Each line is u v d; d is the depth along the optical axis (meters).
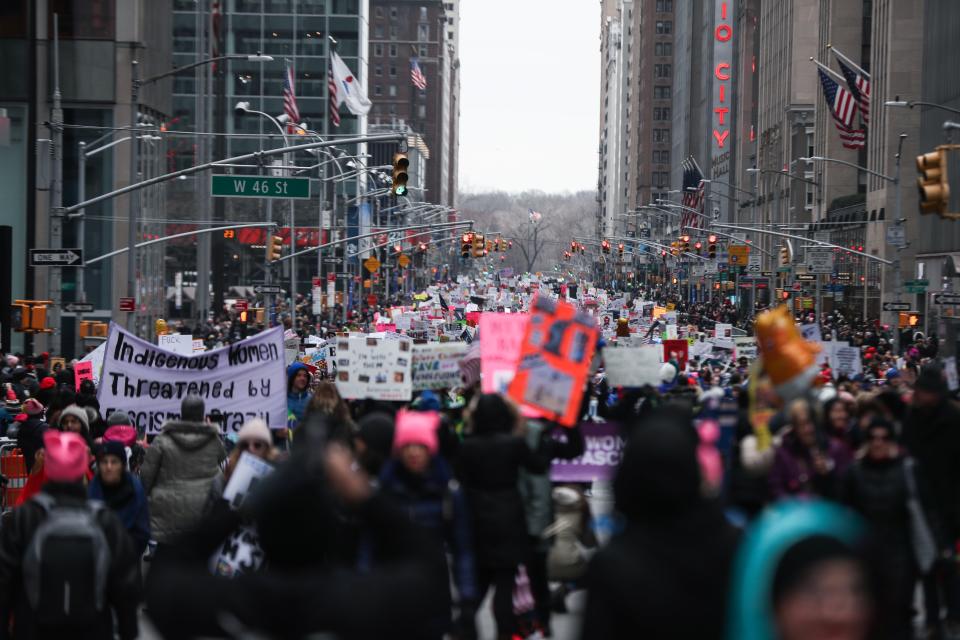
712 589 6.30
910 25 116.56
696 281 187.62
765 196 186.75
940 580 16.50
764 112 193.88
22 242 75.75
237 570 11.47
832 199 148.62
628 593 6.31
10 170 75.50
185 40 121.94
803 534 5.39
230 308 115.50
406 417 13.99
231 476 13.37
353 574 6.64
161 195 92.94
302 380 26.02
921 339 79.50
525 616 15.79
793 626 5.26
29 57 75.25
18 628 11.78
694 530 6.50
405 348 24.09
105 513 12.12
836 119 99.25
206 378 22.73
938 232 104.62
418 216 191.38
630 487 6.57
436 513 14.07
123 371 22.73
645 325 75.94
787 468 16.03
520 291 167.75
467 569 14.21
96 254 81.38
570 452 16.33
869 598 5.22
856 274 132.75
